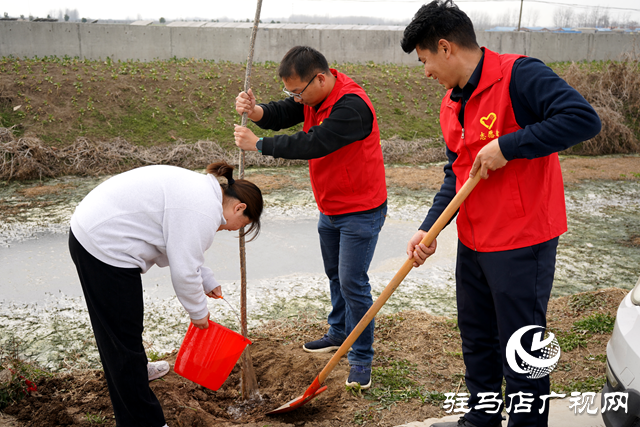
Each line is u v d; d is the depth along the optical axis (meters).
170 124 11.88
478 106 2.02
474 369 2.34
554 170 2.04
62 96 11.83
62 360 3.59
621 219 7.55
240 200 2.27
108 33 17.06
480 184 2.05
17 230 6.61
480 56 2.02
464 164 2.18
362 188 2.79
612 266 5.71
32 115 11.07
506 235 2.01
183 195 2.06
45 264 5.44
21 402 2.62
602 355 3.29
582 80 14.80
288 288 4.95
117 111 11.84
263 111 3.06
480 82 1.96
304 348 3.43
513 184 1.97
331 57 19.09
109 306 2.08
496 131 1.98
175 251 2.06
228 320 4.25
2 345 3.76
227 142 11.56
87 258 2.03
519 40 20.59
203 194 2.09
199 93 13.06
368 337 2.89
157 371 2.96
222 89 13.59
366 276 2.91
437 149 12.15
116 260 2.03
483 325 2.29
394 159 11.74
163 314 4.36
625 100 14.60
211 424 2.52
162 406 2.64
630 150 13.23
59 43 16.67
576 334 3.61
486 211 2.05
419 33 2.01
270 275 5.27
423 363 3.25
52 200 8.13
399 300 4.73
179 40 17.72
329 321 3.43
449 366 3.21
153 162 10.49
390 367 3.18
